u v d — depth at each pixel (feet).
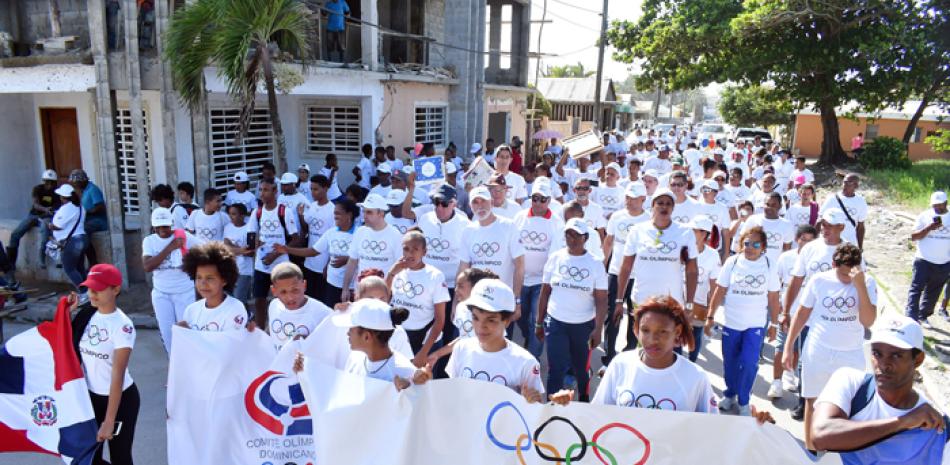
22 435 14.82
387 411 12.41
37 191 35.45
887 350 10.02
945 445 9.96
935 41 72.69
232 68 30.73
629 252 20.42
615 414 11.57
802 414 19.90
